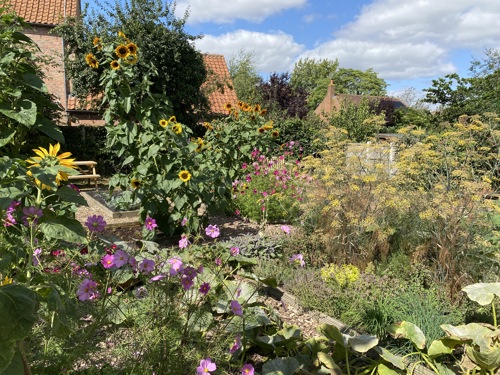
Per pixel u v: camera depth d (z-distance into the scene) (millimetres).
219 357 2252
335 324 3373
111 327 2320
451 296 3744
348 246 4578
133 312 2346
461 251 3854
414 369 2742
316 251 4758
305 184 7012
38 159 1999
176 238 5586
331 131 5895
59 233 1832
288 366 2543
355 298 3645
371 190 4742
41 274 1925
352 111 20203
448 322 3223
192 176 5363
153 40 14281
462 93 15695
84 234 1909
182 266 2334
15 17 3369
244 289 3412
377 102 29391
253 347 3033
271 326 3225
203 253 2961
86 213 7309
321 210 4914
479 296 3043
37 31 17969
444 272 3930
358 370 2783
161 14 14328
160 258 2572
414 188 4797
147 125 5215
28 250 2051
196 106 15891
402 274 4094
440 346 2701
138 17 14172
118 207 6957
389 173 5039
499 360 2469
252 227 6609
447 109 15539
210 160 6762
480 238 3945
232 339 2367
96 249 2695
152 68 5617
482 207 4062
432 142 5012
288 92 28312
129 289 3066
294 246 4828
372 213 4586
